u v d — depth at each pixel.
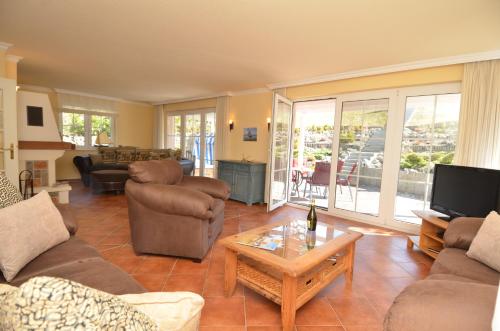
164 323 0.67
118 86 5.73
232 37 2.91
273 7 2.24
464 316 0.91
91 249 1.64
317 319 1.77
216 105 6.24
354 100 4.10
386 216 3.84
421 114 3.56
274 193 4.63
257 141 5.46
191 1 2.21
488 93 2.94
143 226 2.53
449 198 2.73
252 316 1.77
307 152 7.57
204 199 2.39
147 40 3.09
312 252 1.78
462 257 1.76
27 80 5.30
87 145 6.99
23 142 3.67
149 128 8.33
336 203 4.41
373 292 2.12
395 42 2.83
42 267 1.36
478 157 3.00
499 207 2.30
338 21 2.43
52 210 1.66
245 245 1.87
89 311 0.46
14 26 2.80
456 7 2.10
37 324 0.42
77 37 3.07
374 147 3.96
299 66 3.81
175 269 2.37
